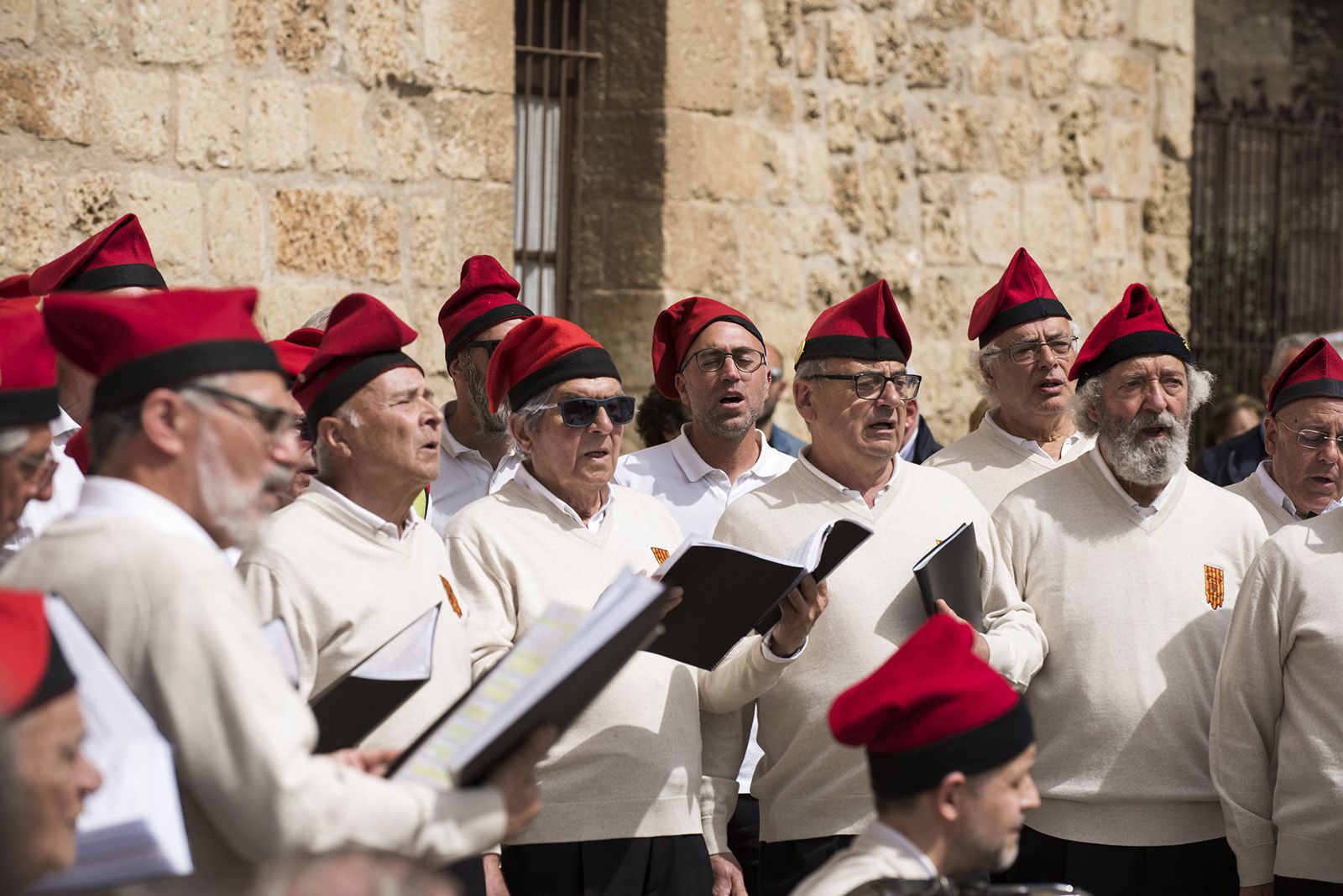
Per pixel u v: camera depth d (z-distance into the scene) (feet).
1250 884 17.20
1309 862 16.67
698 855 16.60
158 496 10.44
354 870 8.43
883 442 17.71
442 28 28.76
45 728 8.54
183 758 9.84
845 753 16.92
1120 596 18.07
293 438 11.09
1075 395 19.07
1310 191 52.42
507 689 10.69
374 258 28.02
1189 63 42.04
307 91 26.91
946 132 36.99
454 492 22.18
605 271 32.86
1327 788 16.53
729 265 33.30
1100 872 17.63
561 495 17.21
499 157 29.81
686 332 22.36
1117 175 40.47
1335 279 51.80
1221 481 29.48
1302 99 47.42
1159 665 17.84
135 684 9.91
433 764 10.55
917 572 16.07
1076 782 17.72
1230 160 52.24
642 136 32.32
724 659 16.87
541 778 16.29
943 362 37.09
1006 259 38.11
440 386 29.09
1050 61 38.83
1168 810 17.69
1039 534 18.67
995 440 22.45
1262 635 17.11
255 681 9.98
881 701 11.20
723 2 32.78
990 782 11.20
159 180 25.05
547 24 32.32
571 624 11.05
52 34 23.71
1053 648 18.12
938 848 11.24
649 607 10.76
